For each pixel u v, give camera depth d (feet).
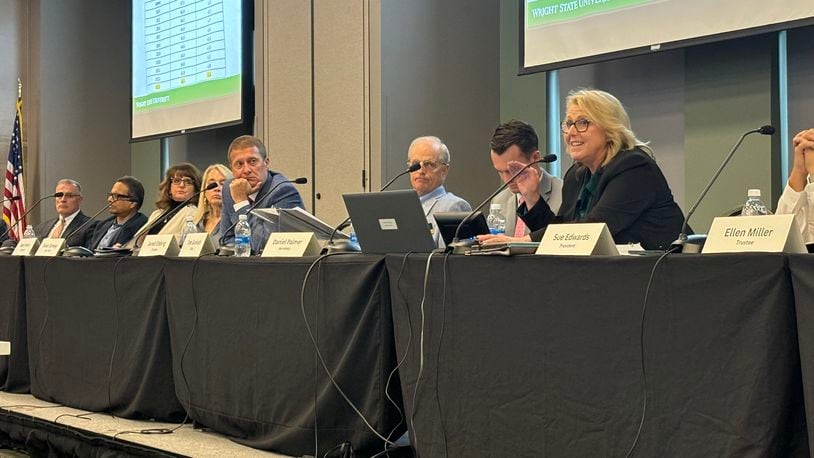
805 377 4.93
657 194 7.87
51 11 23.00
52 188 22.82
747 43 12.27
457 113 16.67
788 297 5.06
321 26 17.11
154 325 9.73
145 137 21.50
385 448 7.45
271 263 8.30
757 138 12.12
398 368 7.27
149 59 21.36
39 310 11.44
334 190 16.80
